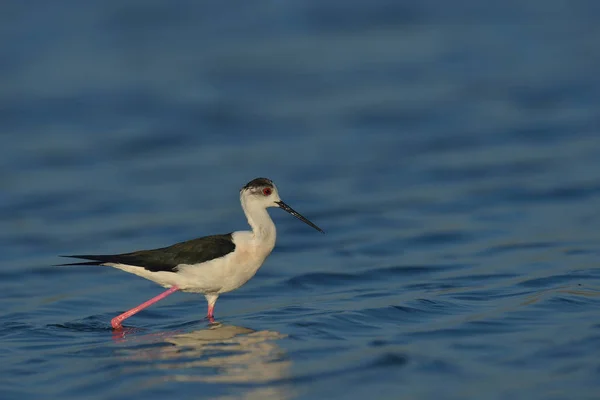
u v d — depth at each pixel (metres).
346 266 14.62
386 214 17.81
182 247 11.81
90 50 32.69
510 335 10.44
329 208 18.48
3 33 33.91
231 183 20.67
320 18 36.53
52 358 10.30
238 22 36.16
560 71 29.50
